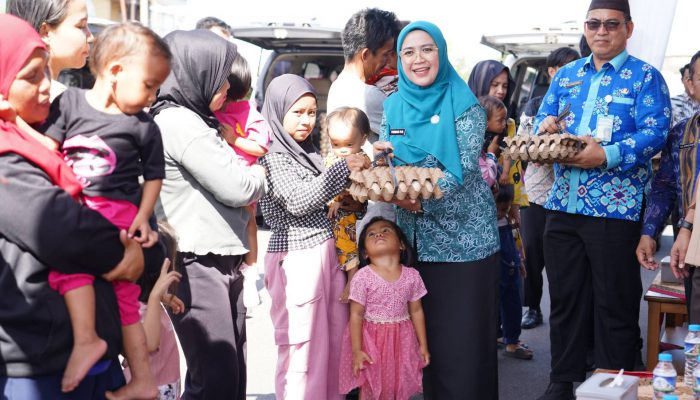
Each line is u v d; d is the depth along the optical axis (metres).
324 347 3.71
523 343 5.68
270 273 3.76
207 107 3.34
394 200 3.41
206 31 3.34
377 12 4.30
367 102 4.14
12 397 2.16
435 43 3.54
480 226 3.70
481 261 3.69
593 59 4.31
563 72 4.44
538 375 5.25
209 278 3.34
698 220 3.69
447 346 3.72
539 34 10.78
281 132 3.70
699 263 3.66
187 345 3.39
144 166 2.40
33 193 2.11
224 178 3.19
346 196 3.79
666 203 4.22
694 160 3.96
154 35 2.32
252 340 6.03
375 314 3.72
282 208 3.70
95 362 2.22
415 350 3.77
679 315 5.14
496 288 3.80
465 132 3.56
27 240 2.12
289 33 10.43
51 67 2.95
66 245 2.14
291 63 11.18
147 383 2.46
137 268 2.35
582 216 4.26
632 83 4.16
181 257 3.30
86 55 3.01
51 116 2.29
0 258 2.15
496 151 4.93
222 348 3.37
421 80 3.56
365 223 4.17
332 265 3.77
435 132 3.53
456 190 3.58
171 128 3.16
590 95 4.26
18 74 2.12
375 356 3.72
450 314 3.70
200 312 3.34
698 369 3.02
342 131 3.84
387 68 4.46
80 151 2.27
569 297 4.41
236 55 3.47
